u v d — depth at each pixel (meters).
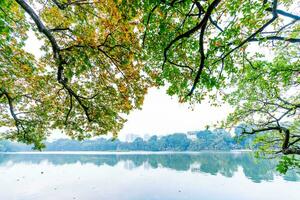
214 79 5.43
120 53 8.11
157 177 39.06
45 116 10.99
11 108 9.75
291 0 6.92
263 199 22.83
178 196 25.19
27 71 8.68
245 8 4.63
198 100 7.35
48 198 24.42
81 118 11.13
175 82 6.89
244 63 7.85
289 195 23.88
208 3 4.98
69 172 46.78
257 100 10.12
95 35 7.87
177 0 4.79
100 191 27.88
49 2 7.43
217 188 28.50
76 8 7.50
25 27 7.32
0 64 8.26
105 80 9.59
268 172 40.12
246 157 85.75
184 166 57.84
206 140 181.25
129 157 106.62
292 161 5.59
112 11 6.91
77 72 7.25
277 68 7.58
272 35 6.92
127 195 25.95
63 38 8.56
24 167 57.50
